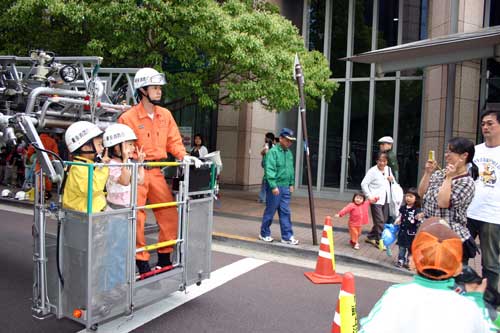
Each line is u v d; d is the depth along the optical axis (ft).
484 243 15.30
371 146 50.44
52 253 12.85
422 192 15.70
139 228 14.93
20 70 20.25
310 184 25.88
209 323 14.97
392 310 7.14
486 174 15.21
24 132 13.89
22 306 15.90
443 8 38.86
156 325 14.66
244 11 35.60
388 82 49.49
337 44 52.49
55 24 35.70
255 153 54.70
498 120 15.10
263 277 20.42
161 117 16.66
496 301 11.87
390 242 23.43
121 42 32.12
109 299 12.56
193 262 15.80
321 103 53.11
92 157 13.65
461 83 37.76
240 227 30.89
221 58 34.65
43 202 13.05
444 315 6.77
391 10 49.70
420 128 46.98
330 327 15.01
